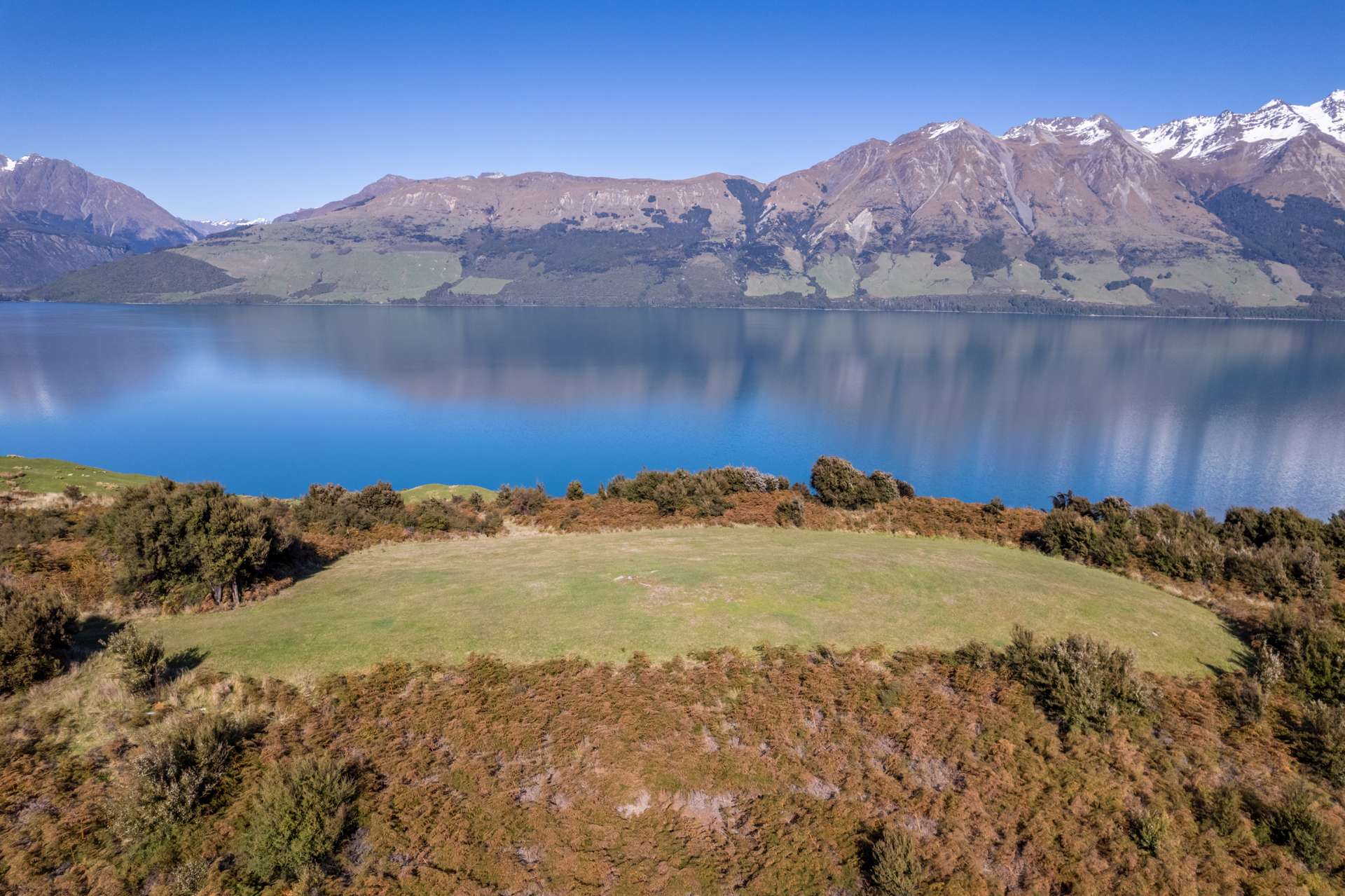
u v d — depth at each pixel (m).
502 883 16.19
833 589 29.50
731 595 28.55
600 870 16.75
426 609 26.67
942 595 29.28
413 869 16.09
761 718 21.42
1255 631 27.86
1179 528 41.47
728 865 17.12
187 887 14.73
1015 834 18.14
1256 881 16.98
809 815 18.45
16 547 30.41
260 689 20.52
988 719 21.77
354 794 17.38
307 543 36.78
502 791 18.44
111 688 19.52
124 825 15.25
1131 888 16.73
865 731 21.33
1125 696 22.23
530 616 26.25
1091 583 32.50
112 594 26.08
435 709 20.77
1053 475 137.38
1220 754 20.80
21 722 18.02
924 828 18.19
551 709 21.27
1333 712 21.36
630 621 26.06
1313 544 38.53
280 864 15.38
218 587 26.77
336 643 23.41
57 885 14.32
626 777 19.28
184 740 17.22
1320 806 18.77
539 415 186.50
